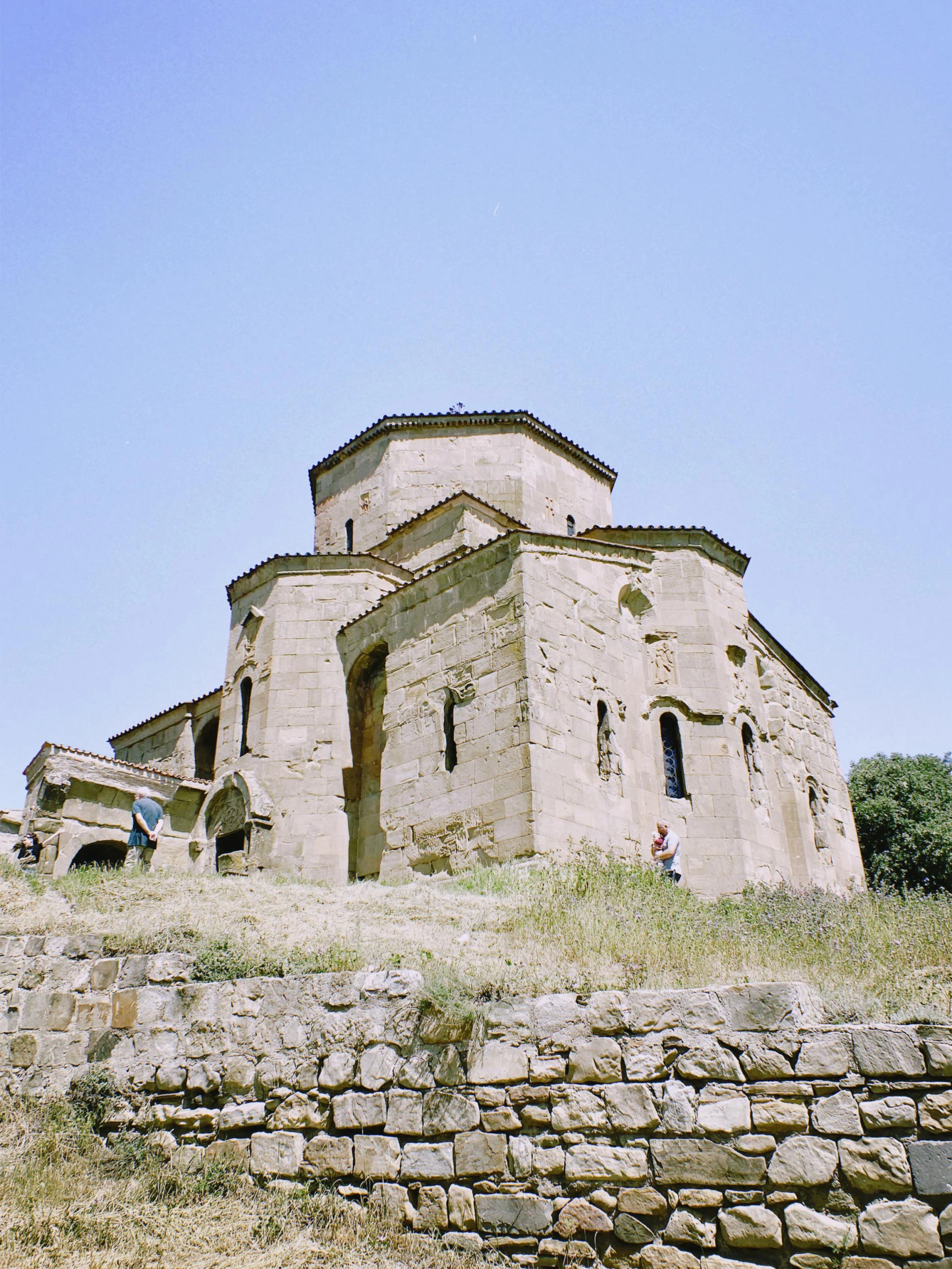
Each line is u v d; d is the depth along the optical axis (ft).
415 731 67.31
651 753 67.92
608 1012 26.58
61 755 75.56
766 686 79.87
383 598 74.28
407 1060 29.07
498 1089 27.14
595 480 96.63
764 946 35.22
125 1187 29.01
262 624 81.30
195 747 95.35
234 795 76.74
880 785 113.80
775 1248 22.35
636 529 74.95
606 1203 24.44
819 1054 23.68
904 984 30.19
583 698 63.72
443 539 82.07
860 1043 23.36
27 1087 34.63
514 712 60.08
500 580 64.64
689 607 73.00
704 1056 24.90
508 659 61.87
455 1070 28.07
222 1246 25.48
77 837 75.10
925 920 38.81
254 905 44.50
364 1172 28.27
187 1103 32.63
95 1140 32.01
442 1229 26.21
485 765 60.80
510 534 64.85
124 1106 33.42
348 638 77.46
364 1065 29.76
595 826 60.54
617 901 43.57
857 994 27.32
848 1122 22.75
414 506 89.66
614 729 65.26
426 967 31.50
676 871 56.08
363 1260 24.94
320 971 33.83
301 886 52.21
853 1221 21.86
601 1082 25.82
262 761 75.61
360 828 74.23
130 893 45.85
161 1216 27.12
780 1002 24.66
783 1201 22.67
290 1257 24.91
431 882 56.65
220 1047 32.89
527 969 30.76
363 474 94.58
